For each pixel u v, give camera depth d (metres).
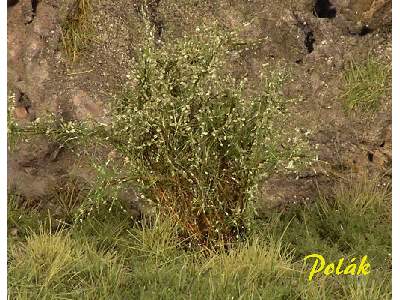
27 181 7.00
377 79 7.30
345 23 7.46
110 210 6.40
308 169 7.08
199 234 6.28
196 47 6.34
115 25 7.20
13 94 6.74
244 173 6.18
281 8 7.37
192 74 6.19
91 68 7.05
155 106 5.98
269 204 7.01
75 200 6.91
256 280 5.62
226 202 6.26
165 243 6.27
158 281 5.63
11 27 7.04
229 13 7.32
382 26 7.50
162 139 5.98
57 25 7.08
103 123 6.65
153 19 7.32
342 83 7.30
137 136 6.19
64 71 7.03
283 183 7.07
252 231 6.31
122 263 6.04
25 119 6.96
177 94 6.26
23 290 5.47
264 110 6.23
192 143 5.94
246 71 7.20
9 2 7.05
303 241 6.46
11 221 6.73
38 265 5.78
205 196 6.13
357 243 6.50
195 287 5.45
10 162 6.97
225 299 5.28
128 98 6.34
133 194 6.82
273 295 5.34
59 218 6.91
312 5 7.46
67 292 5.53
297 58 7.31
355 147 7.22
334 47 7.38
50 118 6.59
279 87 6.31
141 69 6.17
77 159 6.94
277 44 7.30
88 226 6.61
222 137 6.14
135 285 5.62
